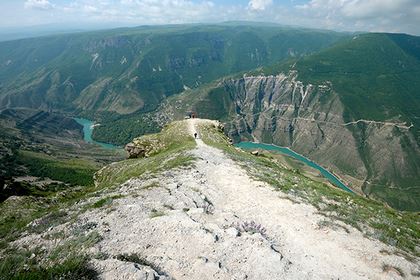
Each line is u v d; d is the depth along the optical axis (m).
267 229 25.23
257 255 19.42
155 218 23.25
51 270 16.31
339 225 26.47
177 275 17.05
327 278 18.64
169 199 29.56
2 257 19.53
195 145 83.31
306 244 22.84
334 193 44.28
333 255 21.50
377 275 19.59
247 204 31.72
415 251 24.25
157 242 20.23
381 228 28.17
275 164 78.38
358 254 21.83
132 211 25.53
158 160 68.94
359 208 35.66
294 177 51.44
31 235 23.59
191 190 34.31
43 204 60.19
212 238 20.53
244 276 17.47
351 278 19.02
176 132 117.88
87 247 19.30
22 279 15.53
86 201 33.28
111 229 22.11
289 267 19.06
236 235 21.64
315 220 27.28
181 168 48.16
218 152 70.44
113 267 16.31
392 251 22.97
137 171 66.25
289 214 28.48
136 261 17.77
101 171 103.38
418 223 40.34
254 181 40.12
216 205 31.77
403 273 20.09
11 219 41.00
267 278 17.66
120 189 37.50
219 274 17.25
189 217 23.94
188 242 20.22
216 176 44.06
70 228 22.92
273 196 33.91
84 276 15.66
